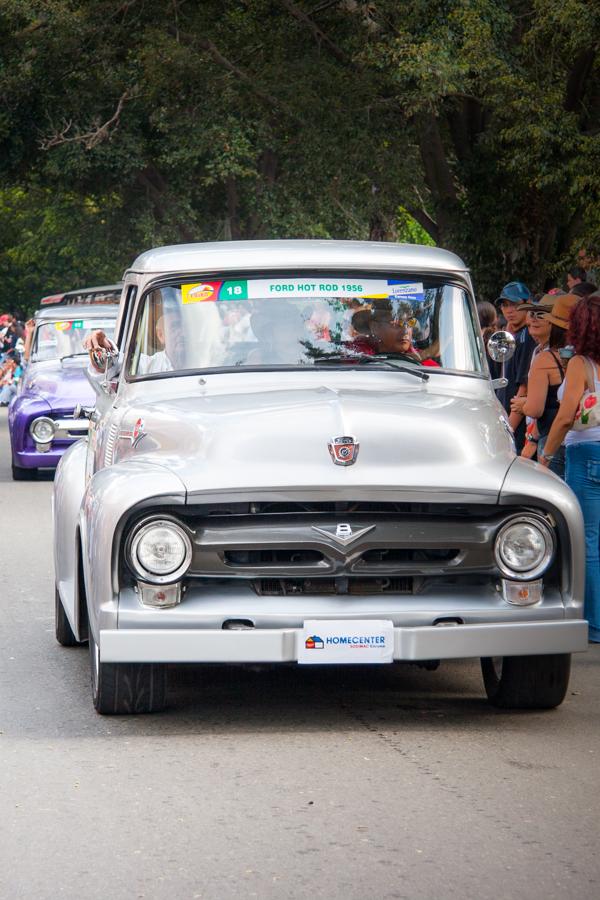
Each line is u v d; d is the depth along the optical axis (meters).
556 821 6.88
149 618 8.22
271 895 5.93
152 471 8.42
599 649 11.34
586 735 8.57
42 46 39.69
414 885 6.03
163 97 38.56
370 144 33.62
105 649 8.17
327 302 9.98
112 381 10.16
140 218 52.66
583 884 6.03
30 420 24.69
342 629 8.20
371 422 8.55
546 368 12.43
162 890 6.00
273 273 10.01
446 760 7.99
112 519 8.26
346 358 9.81
